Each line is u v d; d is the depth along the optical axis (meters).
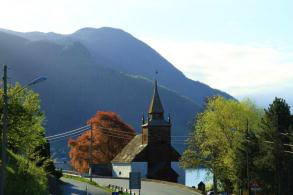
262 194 75.75
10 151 51.94
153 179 120.38
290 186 71.94
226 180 88.56
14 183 43.66
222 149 86.31
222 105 87.19
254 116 86.81
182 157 91.19
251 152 77.81
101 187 92.19
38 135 53.16
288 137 72.44
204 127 88.12
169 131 131.12
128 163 129.00
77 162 144.12
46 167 72.12
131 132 148.12
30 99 52.59
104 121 145.38
